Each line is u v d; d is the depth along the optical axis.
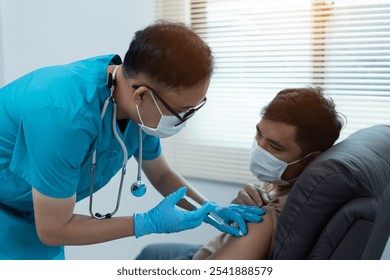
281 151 1.19
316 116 1.16
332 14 1.84
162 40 1.01
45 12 2.48
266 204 1.27
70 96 1.12
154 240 2.39
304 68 1.93
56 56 2.49
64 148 1.07
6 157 1.23
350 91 1.85
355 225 0.94
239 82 2.07
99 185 1.36
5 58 2.64
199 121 2.18
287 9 1.92
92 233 1.15
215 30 2.10
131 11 2.23
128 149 1.37
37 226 1.15
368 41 1.79
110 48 2.32
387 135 1.27
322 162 0.98
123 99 1.14
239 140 2.09
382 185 1.04
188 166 2.22
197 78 1.02
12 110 1.18
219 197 2.18
